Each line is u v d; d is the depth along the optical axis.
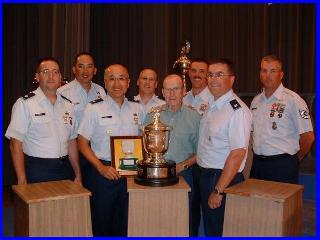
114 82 2.71
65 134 2.73
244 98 5.10
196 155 2.60
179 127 2.63
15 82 4.52
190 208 2.65
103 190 2.68
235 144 2.29
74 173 2.88
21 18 4.50
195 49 5.37
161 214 2.12
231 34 5.48
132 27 5.11
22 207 2.02
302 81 5.57
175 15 5.31
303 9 5.55
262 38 5.54
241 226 2.10
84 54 3.43
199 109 3.47
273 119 2.92
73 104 2.97
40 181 2.62
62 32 4.51
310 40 5.55
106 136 2.72
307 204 4.00
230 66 2.41
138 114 2.84
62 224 2.00
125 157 2.50
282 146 2.89
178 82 2.60
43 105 2.67
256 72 5.52
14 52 4.50
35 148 2.64
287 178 2.88
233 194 2.11
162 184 2.13
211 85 2.40
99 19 4.96
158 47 5.20
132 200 2.10
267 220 2.03
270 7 5.56
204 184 2.45
